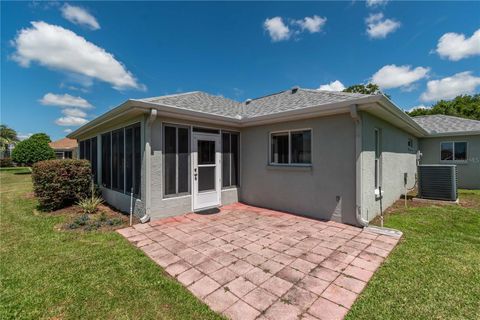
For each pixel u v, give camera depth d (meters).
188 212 6.02
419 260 3.27
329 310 2.25
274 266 3.15
